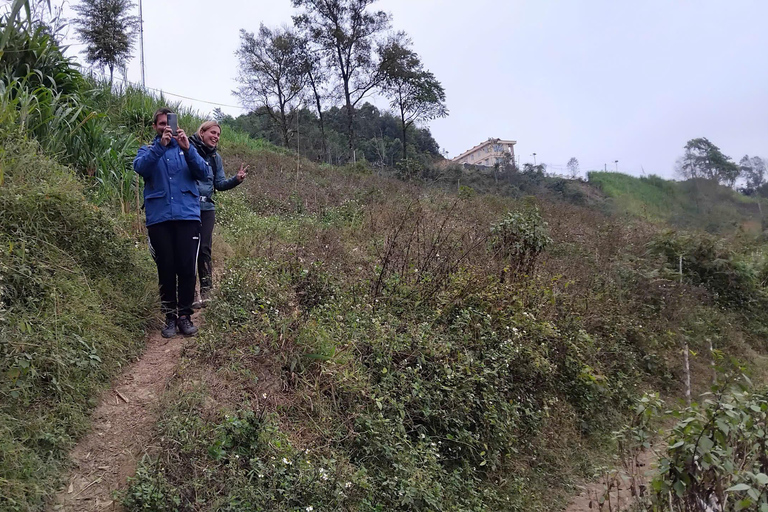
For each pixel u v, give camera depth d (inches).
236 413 142.3
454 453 183.2
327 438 154.5
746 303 437.4
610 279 362.0
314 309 200.1
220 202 345.7
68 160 248.7
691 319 371.2
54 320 149.5
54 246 171.9
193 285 184.2
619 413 261.3
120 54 725.9
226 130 786.8
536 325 245.4
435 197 520.4
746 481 130.1
